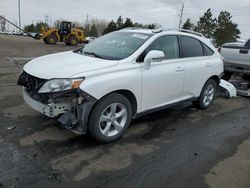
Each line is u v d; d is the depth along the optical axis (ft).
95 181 9.64
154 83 13.89
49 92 10.93
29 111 15.65
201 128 15.71
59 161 10.69
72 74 10.95
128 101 12.84
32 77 11.96
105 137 12.28
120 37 15.23
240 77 28.91
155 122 16.03
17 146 11.57
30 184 9.14
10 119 14.33
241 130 15.92
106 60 12.66
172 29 16.11
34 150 11.37
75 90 10.79
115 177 9.98
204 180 10.27
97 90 11.25
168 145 13.01
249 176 10.80
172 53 15.39
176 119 16.94
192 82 16.97
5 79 23.63
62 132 13.24
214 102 22.08
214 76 19.33
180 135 14.38
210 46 18.93
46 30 90.38
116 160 11.18
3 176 9.43
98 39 16.48
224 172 10.95
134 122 15.70
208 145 13.42
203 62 17.75
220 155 12.43
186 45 16.55
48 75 11.24
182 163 11.39
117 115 12.62
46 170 10.02
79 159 10.98
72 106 11.51
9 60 34.58
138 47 13.57
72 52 15.31
